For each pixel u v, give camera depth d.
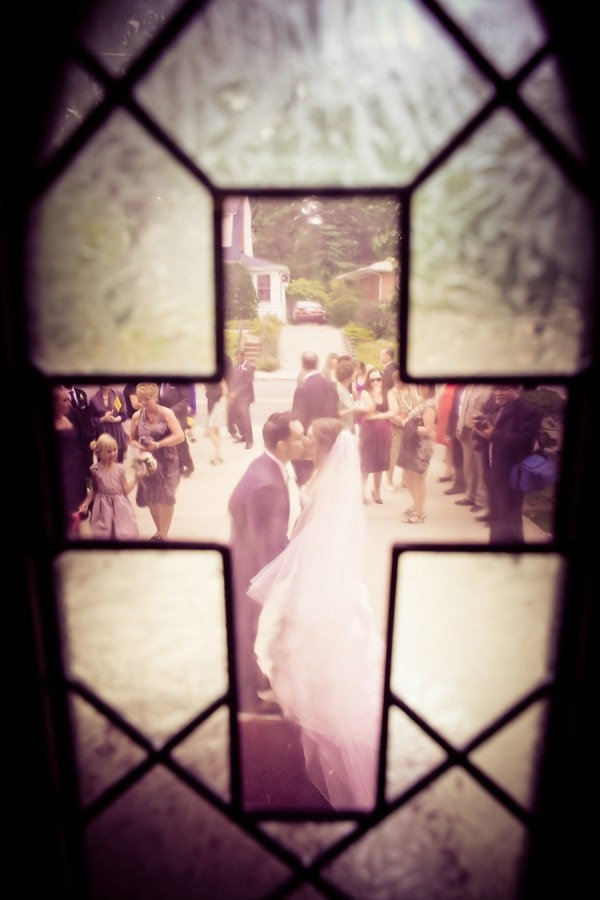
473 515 4.59
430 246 0.83
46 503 0.86
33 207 0.81
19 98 0.78
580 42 0.77
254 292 16.39
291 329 19.06
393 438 5.13
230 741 0.95
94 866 0.99
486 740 0.94
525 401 3.06
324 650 2.12
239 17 0.79
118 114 0.80
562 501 0.86
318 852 0.96
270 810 0.96
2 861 0.89
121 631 0.94
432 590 0.92
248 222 18.88
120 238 0.83
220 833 0.98
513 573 0.91
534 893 0.96
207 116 0.81
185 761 0.97
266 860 0.98
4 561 0.83
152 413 3.80
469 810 0.97
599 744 0.86
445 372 0.86
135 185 0.82
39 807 0.90
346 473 2.45
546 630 0.92
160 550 0.90
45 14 0.76
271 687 2.21
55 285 0.83
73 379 0.85
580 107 0.79
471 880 0.98
